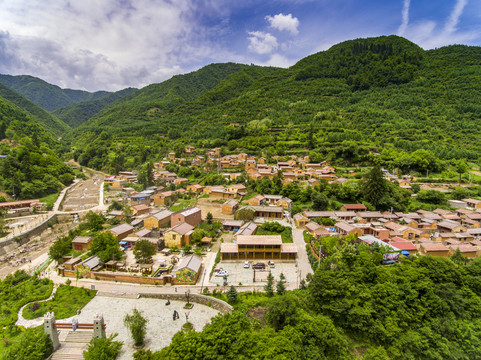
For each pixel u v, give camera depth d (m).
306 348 51.72
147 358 44.88
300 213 116.12
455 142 190.62
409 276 69.88
